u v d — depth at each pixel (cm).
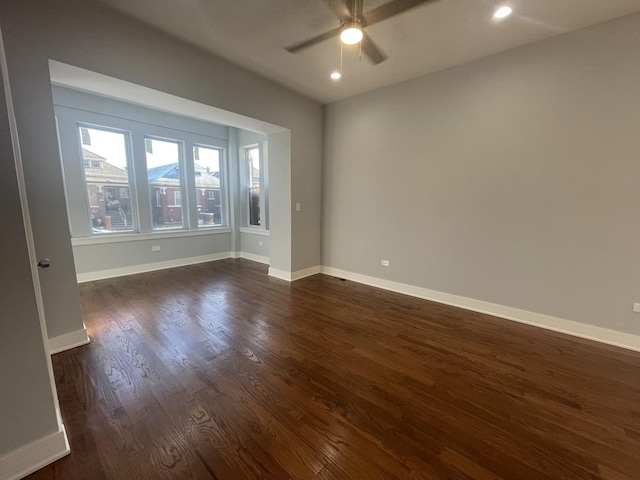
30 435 124
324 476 126
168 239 498
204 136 532
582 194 249
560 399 178
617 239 238
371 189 397
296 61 299
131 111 438
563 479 126
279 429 152
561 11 215
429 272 353
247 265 527
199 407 167
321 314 305
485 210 303
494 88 284
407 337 256
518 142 276
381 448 141
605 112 233
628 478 126
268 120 356
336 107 421
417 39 255
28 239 124
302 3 211
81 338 234
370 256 410
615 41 225
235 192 581
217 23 238
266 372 202
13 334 118
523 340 252
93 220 424
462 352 232
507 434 150
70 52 210
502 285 299
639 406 172
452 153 319
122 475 125
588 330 256
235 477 125
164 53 256
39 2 196
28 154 199
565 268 263
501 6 210
